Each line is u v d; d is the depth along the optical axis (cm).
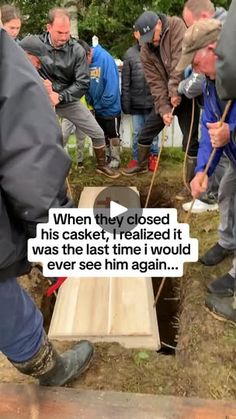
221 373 237
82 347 242
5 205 150
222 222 305
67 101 433
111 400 203
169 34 390
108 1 668
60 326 282
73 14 620
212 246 348
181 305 314
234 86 183
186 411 195
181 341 270
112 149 520
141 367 245
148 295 310
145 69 421
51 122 145
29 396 205
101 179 503
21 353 188
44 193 145
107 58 470
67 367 223
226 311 268
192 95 357
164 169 511
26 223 154
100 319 288
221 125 229
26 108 141
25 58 146
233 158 246
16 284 173
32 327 186
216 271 318
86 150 562
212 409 196
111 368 244
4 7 392
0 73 140
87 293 314
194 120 412
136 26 397
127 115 541
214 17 297
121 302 303
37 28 648
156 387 232
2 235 151
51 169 145
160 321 341
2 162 142
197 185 282
